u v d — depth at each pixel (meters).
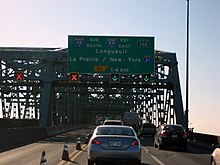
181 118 47.22
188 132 40.00
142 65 41.53
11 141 30.02
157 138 30.02
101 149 15.06
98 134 15.80
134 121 64.38
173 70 47.88
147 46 41.69
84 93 73.62
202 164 18.94
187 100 39.78
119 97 116.06
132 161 15.12
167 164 18.70
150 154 24.36
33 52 48.31
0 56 48.12
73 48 41.72
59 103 89.38
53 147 28.59
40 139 40.91
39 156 21.50
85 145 31.05
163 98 72.50
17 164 17.61
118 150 15.05
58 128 58.22
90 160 15.28
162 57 48.12
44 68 51.19
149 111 99.44
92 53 41.66
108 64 41.53
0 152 24.05
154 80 48.00
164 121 64.38
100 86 51.00
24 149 26.55
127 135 15.73
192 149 29.98
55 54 48.38
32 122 60.84
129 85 50.75
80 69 41.53
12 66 51.28
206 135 34.69
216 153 14.73
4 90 69.62
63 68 51.88
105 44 41.75
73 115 112.06
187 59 39.81
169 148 30.61
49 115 50.50
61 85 51.12
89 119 175.00
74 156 21.73
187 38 40.00
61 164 17.80
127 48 41.69
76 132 66.12
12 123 48.31
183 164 18.84
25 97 89.94
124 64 41.56
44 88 48.53
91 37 41.81
